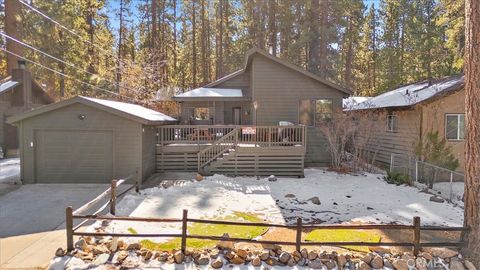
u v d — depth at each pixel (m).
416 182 10.86
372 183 10.77
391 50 28.44
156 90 25.12
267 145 12.37
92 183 10.83
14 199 8.72
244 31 28.39
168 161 12.61
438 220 7.04
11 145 17.64
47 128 10.78
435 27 24.77
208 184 10.37
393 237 6.05
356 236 6.07
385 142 14.81
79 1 23.94
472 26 4.93
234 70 27.91
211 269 4.70
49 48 21.91
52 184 10.66
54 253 5.14
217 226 6.58
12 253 5.16
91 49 25.14
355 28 26.95
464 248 5.03
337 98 14.72
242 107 16.48
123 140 10.83
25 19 20.09
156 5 27.12
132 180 10.73
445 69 24.17
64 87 25.28
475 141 4.95
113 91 23.62
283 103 14.73
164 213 7.38
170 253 5.08
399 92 16.19
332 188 10.02
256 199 8.67
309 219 7.08
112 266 4.71
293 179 11.47
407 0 28.44
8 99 17.69
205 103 16.86
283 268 4.77
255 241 4.98
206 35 30.77
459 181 11.70
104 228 6.23
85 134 10.87
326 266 4.82
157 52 26.14
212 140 13.43
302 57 26.31
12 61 18.64
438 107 11.79
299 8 23.70
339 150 13.70
